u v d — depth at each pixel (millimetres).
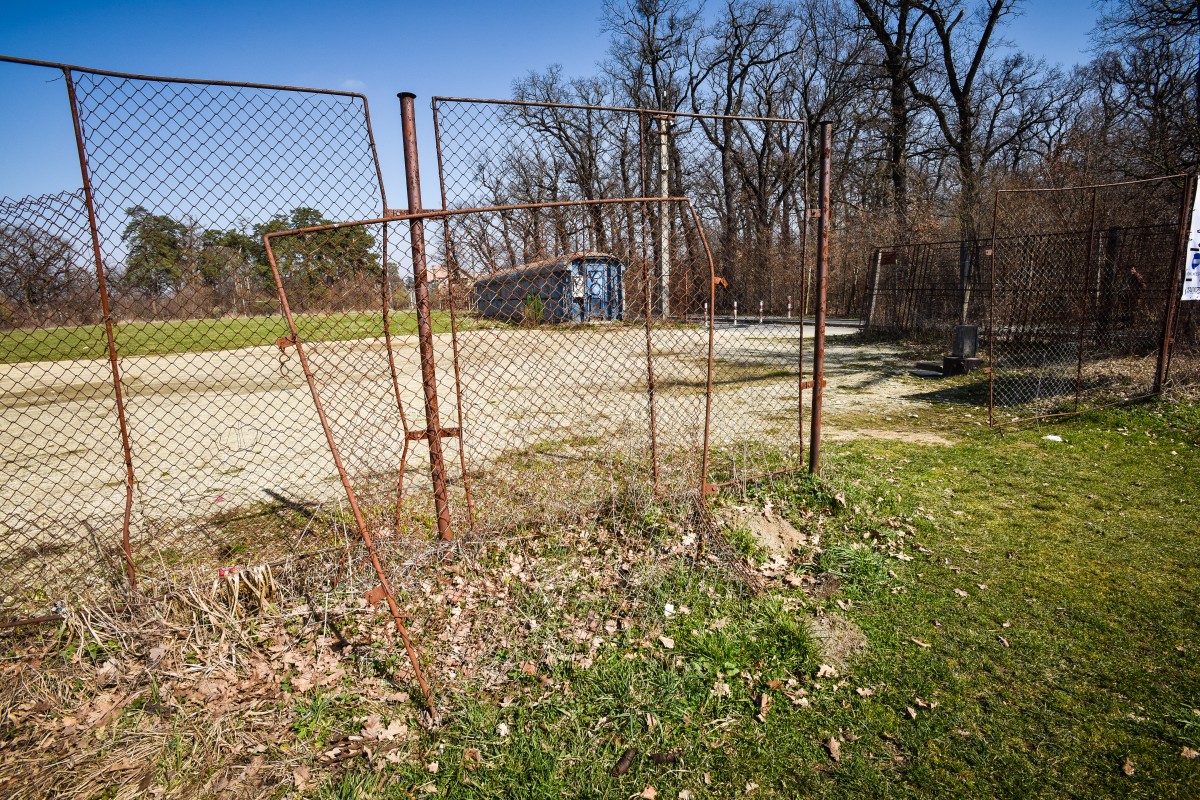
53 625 3246
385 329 3805
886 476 5520
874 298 18359
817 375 4965
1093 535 4398
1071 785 2338
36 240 3188
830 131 4586
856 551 4070
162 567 3709
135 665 2990
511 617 3404
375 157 3602
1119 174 14727
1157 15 13117
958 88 23734
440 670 3025
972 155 25531
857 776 2402
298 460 6660
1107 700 2777
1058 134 30219
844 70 31266
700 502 4277
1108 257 10812
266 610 3414
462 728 2662
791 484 4910
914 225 21594
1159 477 5465
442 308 3859
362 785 2363
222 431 8117
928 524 4578
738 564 3814
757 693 2879
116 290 3385
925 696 2834
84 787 2346
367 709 2766
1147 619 3379
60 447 7676
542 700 2826
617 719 2707
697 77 36250
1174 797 2268
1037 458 6062
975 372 10891
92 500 5559
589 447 6395
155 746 2541
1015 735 2594
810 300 27453
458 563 3902
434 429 3910
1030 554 4145
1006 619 3420
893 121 26297
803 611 3521
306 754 2527
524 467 5691
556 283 4086
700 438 6758
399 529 4148
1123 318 10477
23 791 2318
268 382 11914
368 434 6133
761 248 28125
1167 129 12117
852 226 27375
